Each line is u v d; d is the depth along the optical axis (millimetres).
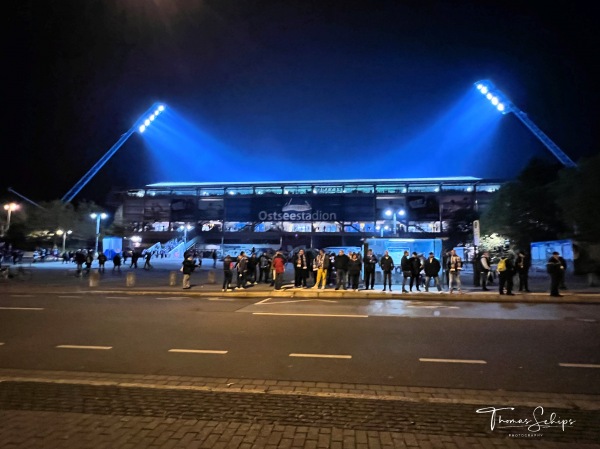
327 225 84500
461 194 81250
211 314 12867
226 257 19641
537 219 42344
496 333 9969
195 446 4008
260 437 4227
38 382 6125
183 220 88062
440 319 11969
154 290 19516
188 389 5840
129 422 4594
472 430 4473
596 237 27078
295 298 17391
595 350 8289
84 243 72750
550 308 14281
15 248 64875
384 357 7723
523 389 5984
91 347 8484
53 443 4047
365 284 19672
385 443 4121
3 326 10836
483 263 18750
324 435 4297
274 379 6379
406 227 81625
